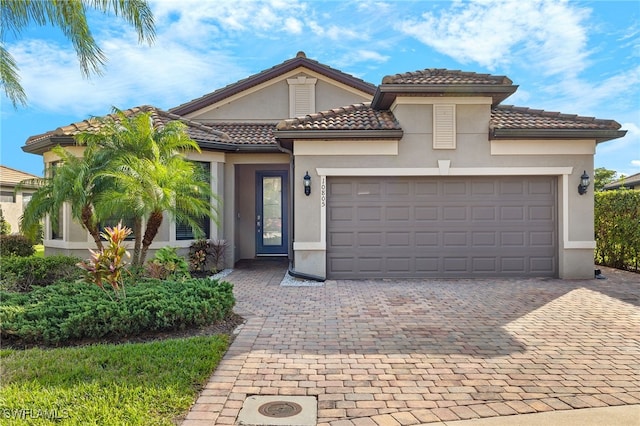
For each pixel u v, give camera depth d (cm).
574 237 1177
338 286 1093
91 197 988
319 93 1734
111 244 725
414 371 532
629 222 1326
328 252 1202
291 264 1372
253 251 1670
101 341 645
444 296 963
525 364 556
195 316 692
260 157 1455
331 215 1203
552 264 1205
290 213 1375
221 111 1745
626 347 621
